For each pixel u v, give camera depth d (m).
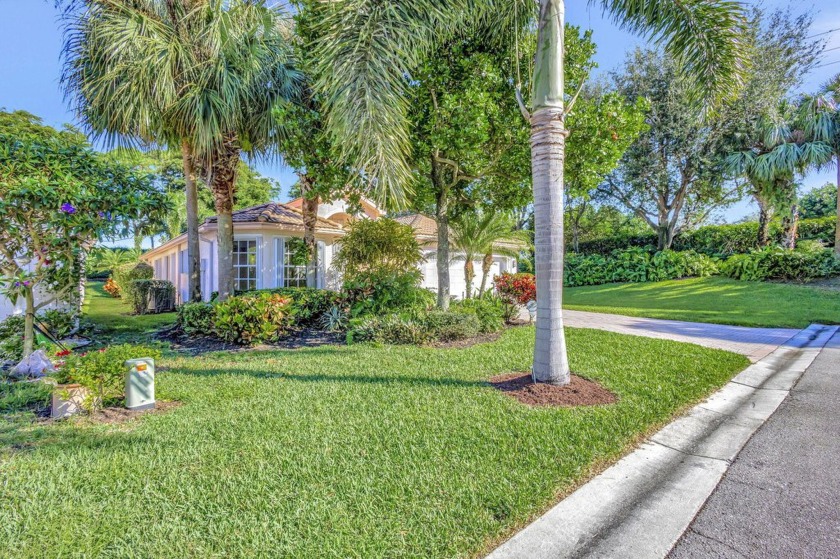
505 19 6.64
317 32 6.59
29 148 5.42
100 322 10.70
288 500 2.60
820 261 15.27
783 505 2.71
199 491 2.70
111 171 6.22
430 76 7.03
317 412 4.08
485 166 8.11
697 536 2.40
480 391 4.74
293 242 12.85
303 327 9.02
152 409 4.20
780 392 5.14
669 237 21.31
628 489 2.88
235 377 5.33
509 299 11.05
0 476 2.88
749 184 17.84
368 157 4.14
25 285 5.79
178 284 16.55
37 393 4.59
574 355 6.71
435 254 15.88
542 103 4.70
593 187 8.22
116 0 7.84
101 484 2.79
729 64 6.09
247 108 8.77
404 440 3.44
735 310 13.03
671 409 4.24
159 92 7.75
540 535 2.36
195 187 10.95
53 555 2.13
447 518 2.44
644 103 7.71
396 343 7.63
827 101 15.11
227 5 7.82
